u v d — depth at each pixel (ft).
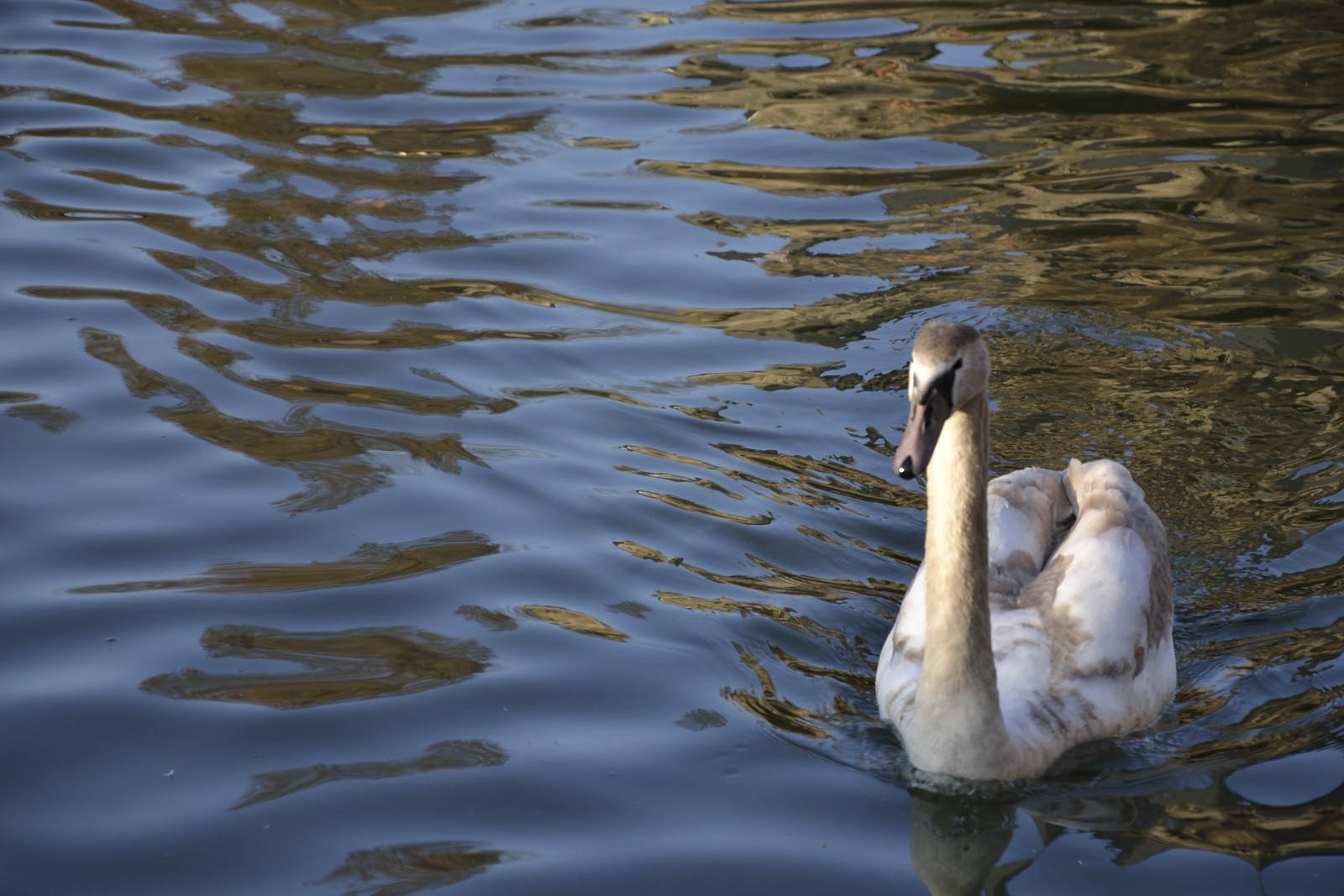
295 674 23.24
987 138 46.75
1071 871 19.79
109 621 24.23
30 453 28.94
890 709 23.27
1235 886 19.22
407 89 50.57
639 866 19.36
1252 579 26.86
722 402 32.71
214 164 44.09
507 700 22.89
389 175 44.06
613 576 26.45
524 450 30.45
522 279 38.24
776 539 27.86
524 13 58.65
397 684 23.15
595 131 47.57
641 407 32.35
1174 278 38.09
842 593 26.58
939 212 42.16
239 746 21.47
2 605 24.45
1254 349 34.65
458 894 18.60
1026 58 53.11
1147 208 41.88
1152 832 20.68
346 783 20.76
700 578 26.61
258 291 36.63
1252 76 50.83
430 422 31.27
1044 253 39.65
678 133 47.52
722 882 19.15
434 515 27.99
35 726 21.59
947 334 20.54
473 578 26.12
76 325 34.04
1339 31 54.70
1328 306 36.42
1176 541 27.94
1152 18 56.65
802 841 20.17
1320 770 21.81
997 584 25.70
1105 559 24.90
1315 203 41.78
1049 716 22.91
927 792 21.65
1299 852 19.90
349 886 18.72
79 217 39.91
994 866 19.99
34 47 52.60
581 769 21.36
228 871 18.94
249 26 56.24
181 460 29.17
